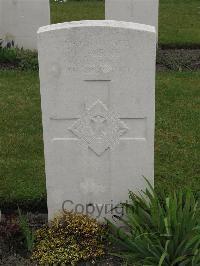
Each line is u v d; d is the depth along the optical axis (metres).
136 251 1.91
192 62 4.12
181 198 1.98
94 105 1.96
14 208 2.33
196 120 3.12
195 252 1.80
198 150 2.76
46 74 1.92
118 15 4.07
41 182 2.47
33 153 2.75
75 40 1.87
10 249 2.04
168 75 3.82
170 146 2.81
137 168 2.05
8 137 2.92
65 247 2.00
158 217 1.91
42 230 2.09
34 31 4.18
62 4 6.13
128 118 1.97
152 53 1.88
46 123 1.99
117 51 1.88
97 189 2.09
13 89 3.59
